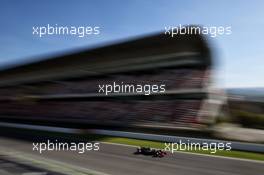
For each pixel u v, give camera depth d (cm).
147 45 4772
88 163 2112
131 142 3097
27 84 7144
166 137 3055
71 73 6100
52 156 2367
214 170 1928
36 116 5659
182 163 2128
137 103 4519
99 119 4500
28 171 1770
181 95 4200
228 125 3931
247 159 2262
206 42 4391
